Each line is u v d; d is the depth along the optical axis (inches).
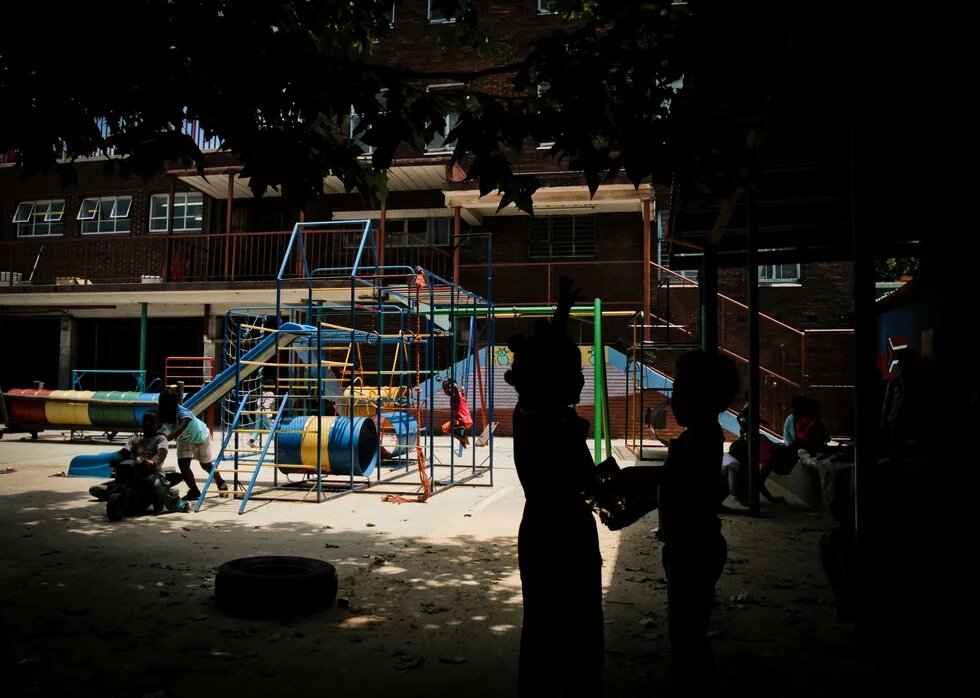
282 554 250.5
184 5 151.1
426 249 892.6
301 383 531.8
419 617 182.1
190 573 224.2
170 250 873.5
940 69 175.3
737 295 824.3
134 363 935.0
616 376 748.0
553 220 880.3
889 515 168.1
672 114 153.5
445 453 614.9
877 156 228.1
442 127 169.3
